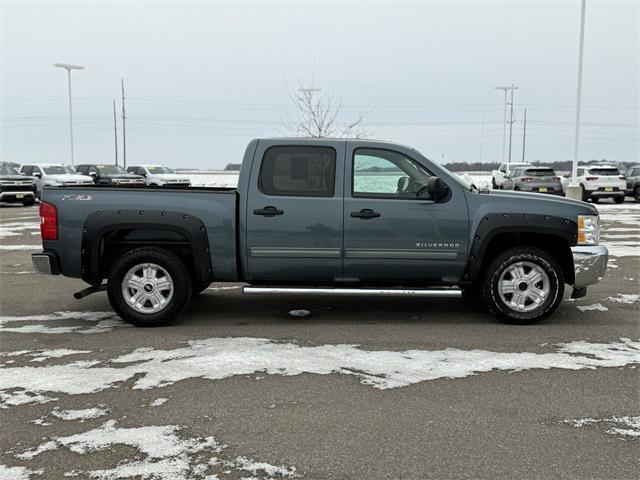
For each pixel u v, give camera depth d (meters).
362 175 6.23
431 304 7.30
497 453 3.46
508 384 4.54
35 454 3.45
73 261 6.14
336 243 6.19
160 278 6.21
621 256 11.19
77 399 4.27
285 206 6.16
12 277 9.30
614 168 26.44
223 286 8.52
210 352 5.34
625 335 5.88
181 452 3.47
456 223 6.16
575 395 4.32
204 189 6.46
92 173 33.81
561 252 6.51
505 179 31.95
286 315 6.76
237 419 3.92
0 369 4.91
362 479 3.18
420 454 3.44
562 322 6.38
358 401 4.21
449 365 4.97
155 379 4.66
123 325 6.34
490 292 6.22
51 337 5.88
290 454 3.45
